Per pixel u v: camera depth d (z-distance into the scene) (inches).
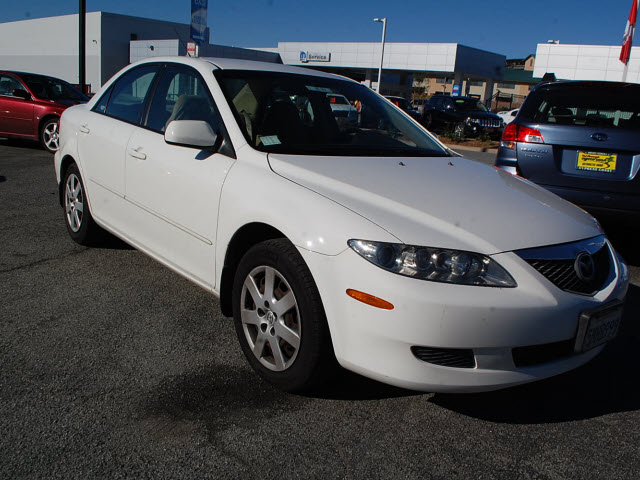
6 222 213.0
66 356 115.3
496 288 89.7
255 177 110.7
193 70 140.3
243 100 129.1
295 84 142.7
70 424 93.0
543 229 101.5
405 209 98.4
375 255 89.7
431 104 850.1
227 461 86.3
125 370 111.3
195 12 619.2
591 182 188.4
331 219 95.2
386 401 105.7
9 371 108.3
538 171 195.6
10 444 87.1
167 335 127.3
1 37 1946.4
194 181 123.0
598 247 107.5
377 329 89.4
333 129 137.1
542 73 1253.1
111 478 81.1
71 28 1624.0
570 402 109.6
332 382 110.7
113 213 158.6
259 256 105.9
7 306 138.0
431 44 1643.7
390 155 131.4
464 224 96.7
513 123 203.0
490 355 91.0
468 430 98.3
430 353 90.5
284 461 87.0
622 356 130.6
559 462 90.8
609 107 191.9
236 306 114.0
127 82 166.7
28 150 414.3
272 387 107.8
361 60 1758.1
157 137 140.6
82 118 176.1
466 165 136.9
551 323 92.4
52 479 80.1
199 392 104.9
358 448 91.4
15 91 405.4
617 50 1164.5
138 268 169.0
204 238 121.4
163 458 86.1
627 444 96.4
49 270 163.9
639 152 182.2
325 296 94.0
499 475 86.9
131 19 1584.6
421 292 87.3
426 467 87.8
